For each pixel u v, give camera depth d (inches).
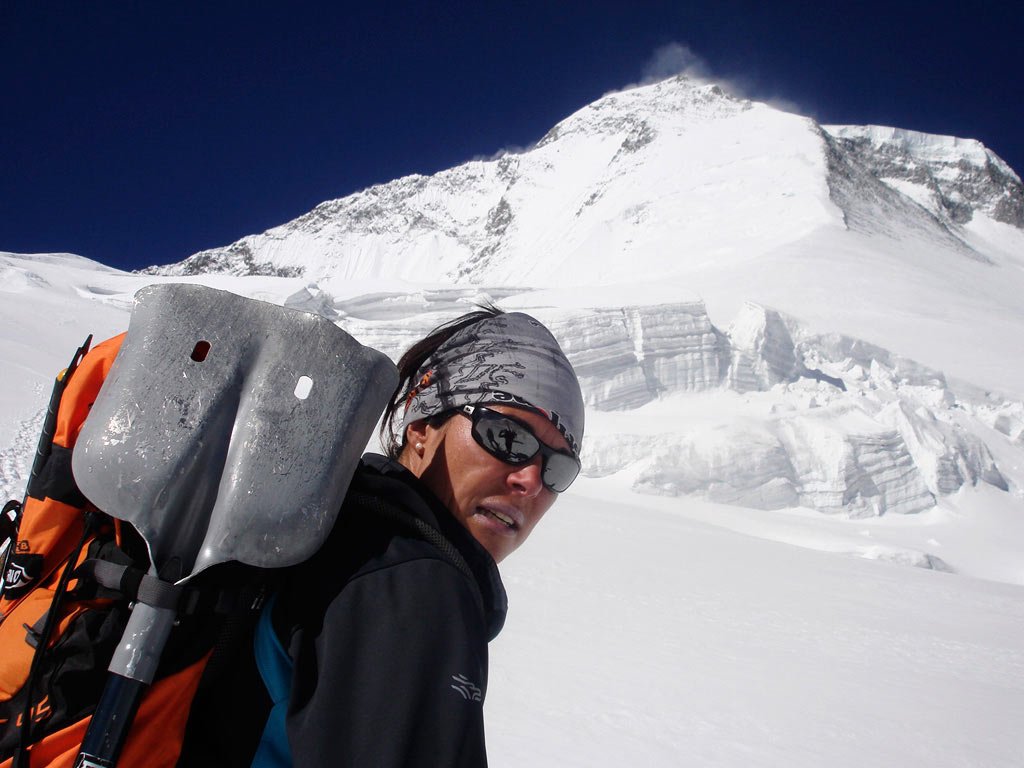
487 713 210.4
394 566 31.2
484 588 36.7
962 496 1743.4
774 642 398.3
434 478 39.2
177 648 30.0
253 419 31.2
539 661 276.8
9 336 1123.9
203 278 2465.6
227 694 31.3
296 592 31.5
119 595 31.0
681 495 1523.1
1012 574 1428.4
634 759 190.2
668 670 295.7
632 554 655.1
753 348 2058.3
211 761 31.1
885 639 455.5
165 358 32.0
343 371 32.5
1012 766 249.6
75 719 29.5
